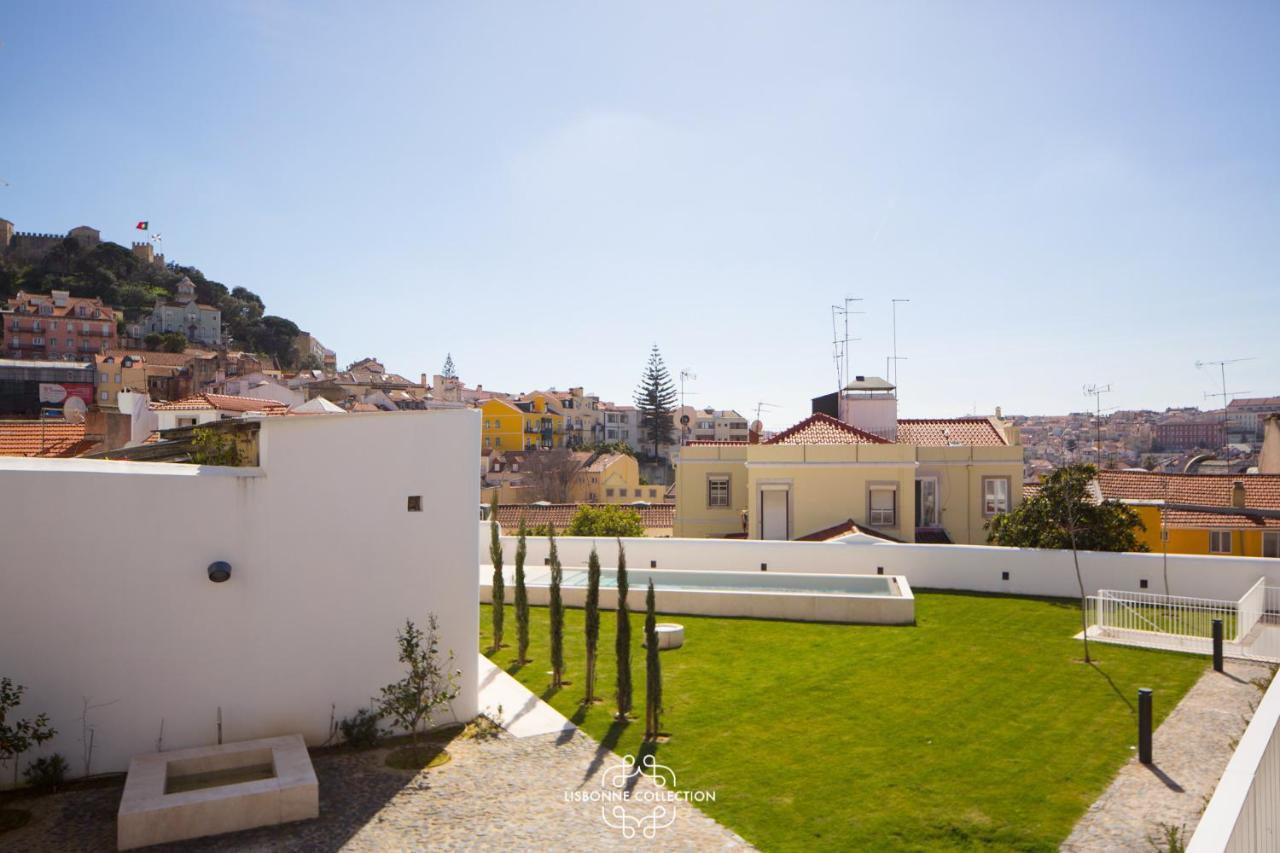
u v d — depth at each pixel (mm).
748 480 33062
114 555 11844
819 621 21094
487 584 23703
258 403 32312
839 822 10469
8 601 11289
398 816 10766
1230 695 15000
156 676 12062
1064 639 19125
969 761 12234
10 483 11336
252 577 12711
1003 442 34844
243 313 167375
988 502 32875
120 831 9750
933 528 32812
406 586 13891
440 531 14195
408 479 13953
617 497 84062
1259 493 31578
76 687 11625
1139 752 12133
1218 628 16625
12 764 11312
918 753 12562
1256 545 29703
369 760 12602
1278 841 9188
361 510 13562
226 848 9922
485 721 14195
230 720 12516
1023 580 24000
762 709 14578
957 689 15562
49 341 117438
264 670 12773
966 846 9836
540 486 81625
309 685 13109
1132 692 15242
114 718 11812
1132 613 20172
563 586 23672
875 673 16594
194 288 159625
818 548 25703
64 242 149000
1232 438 110938
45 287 140250
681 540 26672
